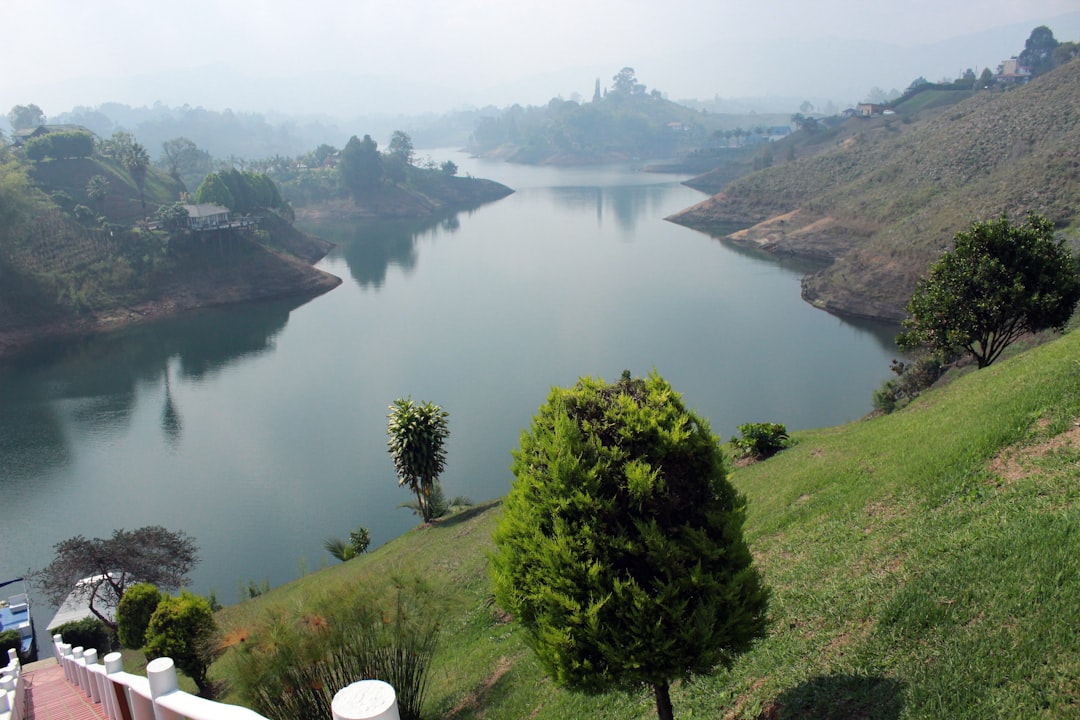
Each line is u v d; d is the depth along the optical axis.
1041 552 10.34
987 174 128.50
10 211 112.50
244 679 15.58
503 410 73.31
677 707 12.03
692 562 9.50
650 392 10.55
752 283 124.50
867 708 9.39
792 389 74.50
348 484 60.25
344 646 16.16
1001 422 15.98
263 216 157.88
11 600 42.56
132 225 142.12
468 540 33.44
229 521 54.78
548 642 9.68
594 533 9.48
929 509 14.43
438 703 17.39
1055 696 7.95
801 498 20.12
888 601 11.42
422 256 161.62
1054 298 32.34
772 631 12.74
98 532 53.78
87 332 107.25
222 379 88.00
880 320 99.81
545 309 113.19
